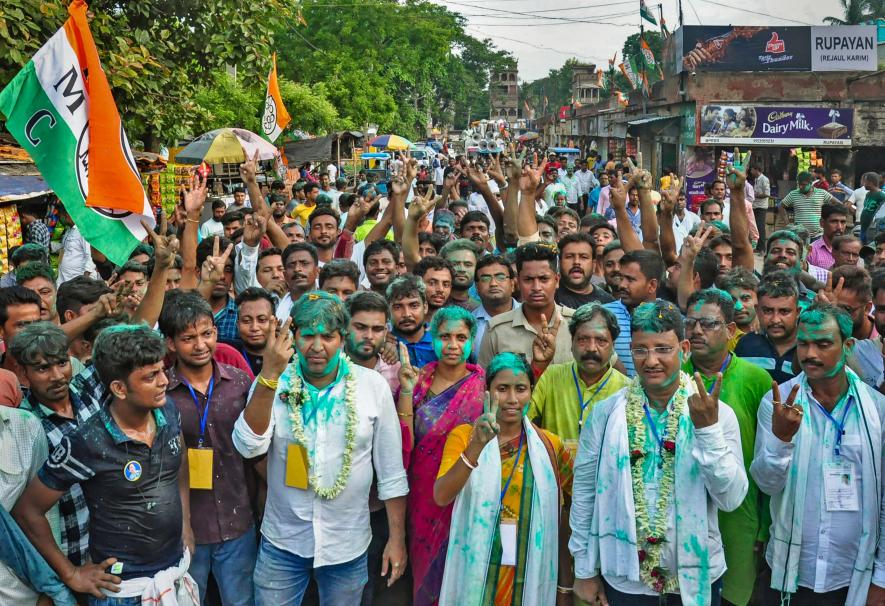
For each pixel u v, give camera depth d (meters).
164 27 13.01
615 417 3.80
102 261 10.05
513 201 7.70
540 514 3.87
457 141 76.38
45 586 3.46
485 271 5.52
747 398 4.22
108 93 5.82
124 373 3.37
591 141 48.66
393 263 6.23
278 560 4.04
